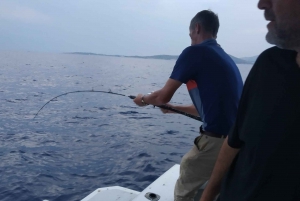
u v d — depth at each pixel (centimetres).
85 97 1488
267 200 93
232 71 190
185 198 206
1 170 481
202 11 204
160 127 833
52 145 633
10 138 683
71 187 422
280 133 89
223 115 188
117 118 965
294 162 87
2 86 1789
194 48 190
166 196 235
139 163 519
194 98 201
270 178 92
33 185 427
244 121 103
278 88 91
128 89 1888
